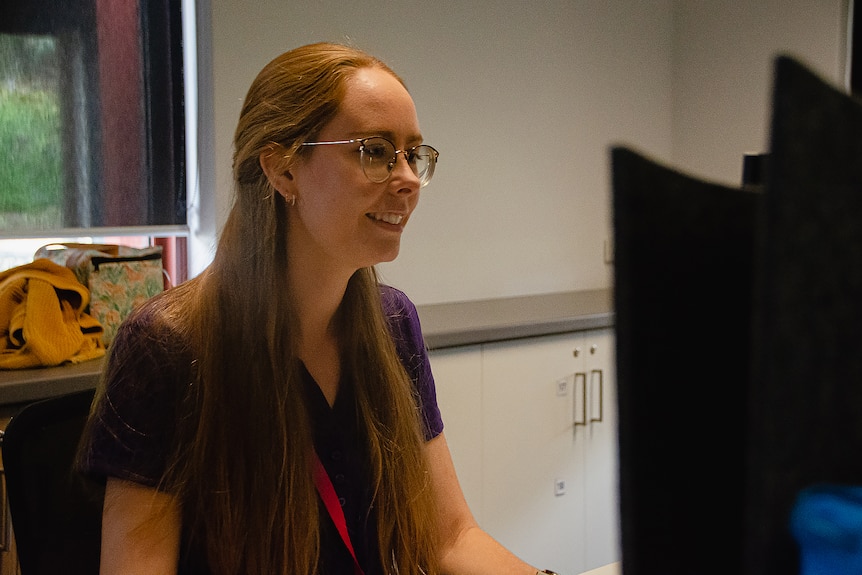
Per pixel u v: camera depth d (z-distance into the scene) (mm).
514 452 2746
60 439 1186
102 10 2473
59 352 2059
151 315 1084
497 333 2633
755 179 1103
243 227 1067
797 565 303
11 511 1155
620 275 345
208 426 1034
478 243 3188
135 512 1031
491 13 3129
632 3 3566
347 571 1106
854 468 302
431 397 1355
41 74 2402
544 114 3324
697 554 374
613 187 344
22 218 2414
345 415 1159
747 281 367
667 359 359
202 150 2639
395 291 1376
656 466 363
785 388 285
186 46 2631
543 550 2863
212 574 1062
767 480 292
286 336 1071
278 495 1041
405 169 1013
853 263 284
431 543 1215
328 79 1004
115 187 2549
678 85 3729
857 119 277
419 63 2955
